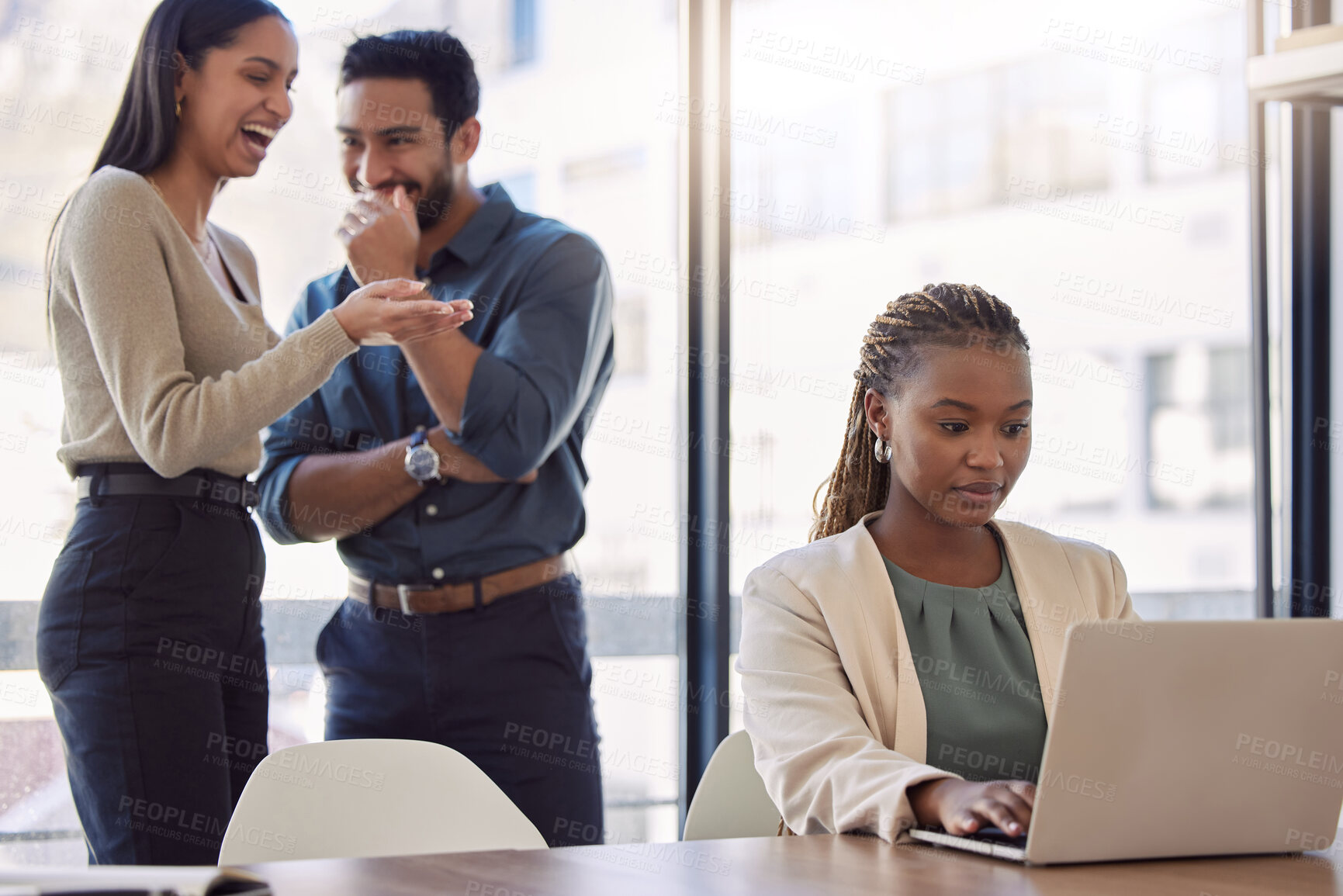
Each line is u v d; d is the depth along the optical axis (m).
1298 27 3.04
